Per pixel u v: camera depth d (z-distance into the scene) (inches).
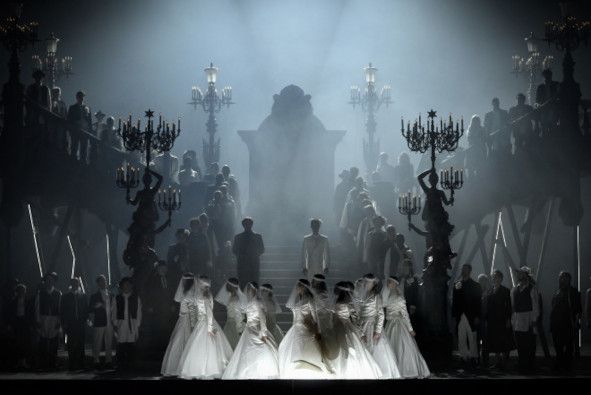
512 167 1015.6
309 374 674.8
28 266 1166.3
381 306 724.0
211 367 724.0
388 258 940.0
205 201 1089.4
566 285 838.5
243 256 944.3
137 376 770.2
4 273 1167.0
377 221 960.3
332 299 751.1
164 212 1180.5
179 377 736.3
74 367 860.6
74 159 1026.1
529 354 826.8
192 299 765.9
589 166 965.8
